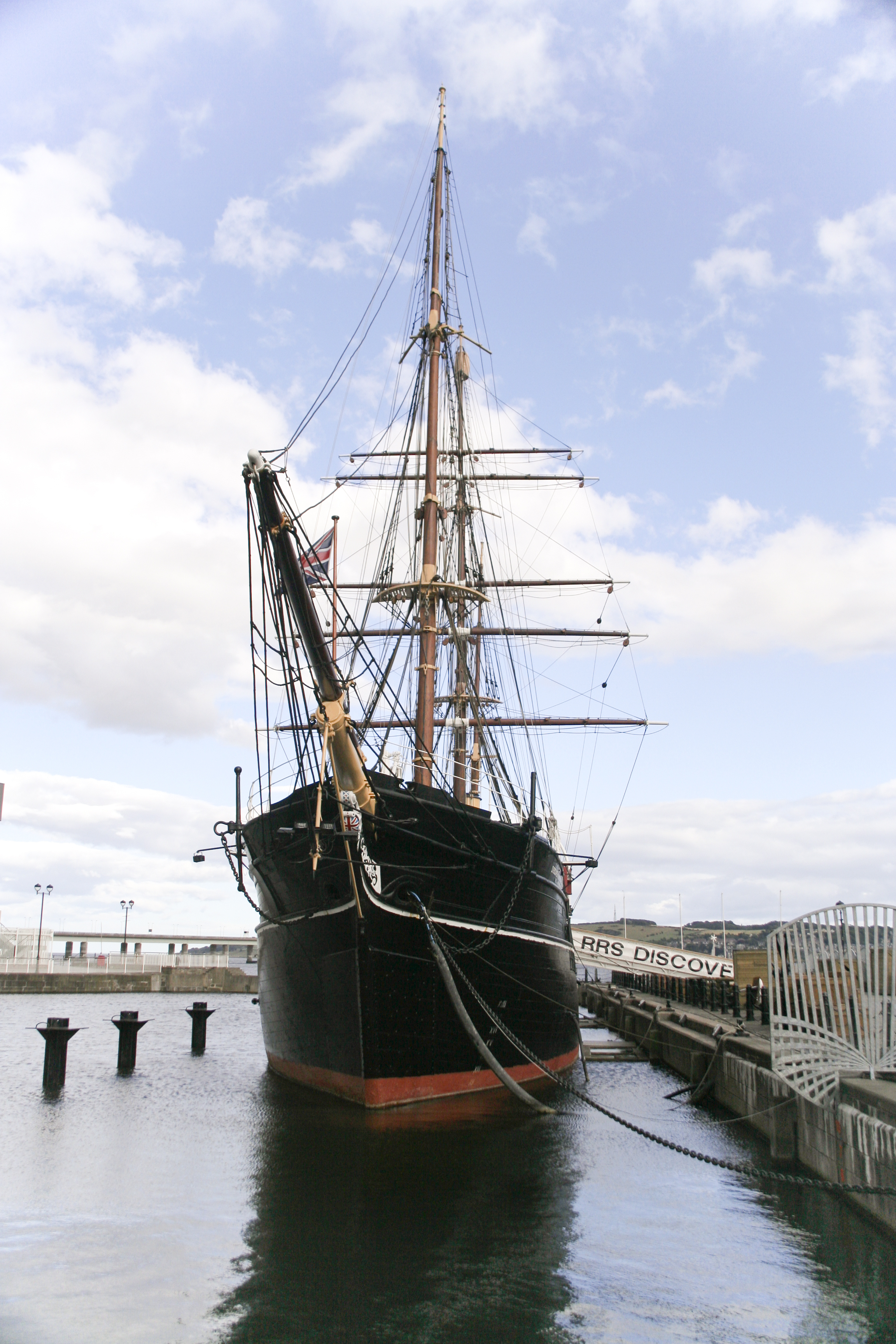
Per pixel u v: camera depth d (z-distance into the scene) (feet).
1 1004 203.62
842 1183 49.96
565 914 100.22
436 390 105.81
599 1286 37.96
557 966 93.50
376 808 66.49
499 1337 32.99
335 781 65.05
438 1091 73.00
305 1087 81.66
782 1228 46.24
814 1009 53.42
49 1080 85.92
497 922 77.41
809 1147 56.18
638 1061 121.80
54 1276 38.17
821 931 53.98
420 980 69.36
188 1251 41.11
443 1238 43.24
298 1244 42.06
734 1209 49.65
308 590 62.80
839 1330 34.19
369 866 65.00
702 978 146.61
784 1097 59.47
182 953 281.95
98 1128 67.77
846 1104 50.52
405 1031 68.85
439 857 71.00
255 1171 54.70
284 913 77.82
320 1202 48.32
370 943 65.82
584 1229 45.19
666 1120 75.25
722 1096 83.35
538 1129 67.72
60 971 246.27
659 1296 37.11
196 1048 119.55
